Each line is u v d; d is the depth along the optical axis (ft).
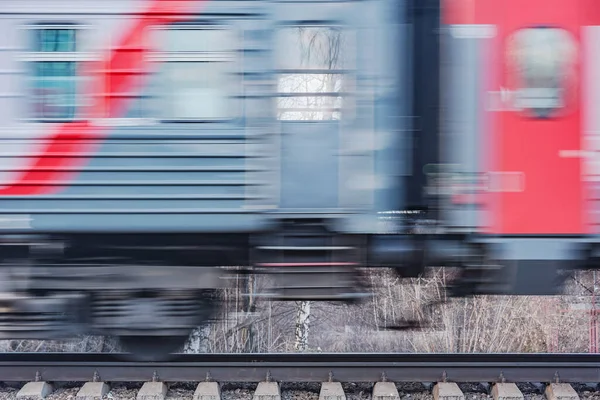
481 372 23.17
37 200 18.37
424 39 19.40
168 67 18.40
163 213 18.52
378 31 18.86
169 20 18.29
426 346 41.68
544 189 19.20
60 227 18.43
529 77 19.13
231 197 18.60
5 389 22.53
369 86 18.89
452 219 19.21
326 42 18.86
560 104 19.19
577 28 19.17
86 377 22.74
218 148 18.56
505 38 19.11
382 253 19.79
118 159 18.43
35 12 18.17
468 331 43.52
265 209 18.66
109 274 19.63
